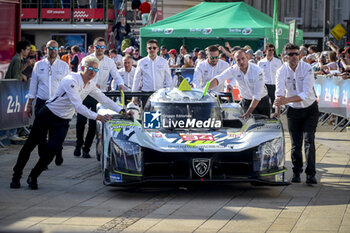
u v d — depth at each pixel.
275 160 7.78
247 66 9.43
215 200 7.46
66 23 24.66
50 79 9.93
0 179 8.86
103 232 5.89
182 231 5.96
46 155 8.02
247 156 7.97
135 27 26.58
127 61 13.27
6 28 13.88
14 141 12.79
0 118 12.08
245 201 7.41
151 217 6.54
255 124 8.38
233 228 6.10
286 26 24.17
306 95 8.57
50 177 9.02
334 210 6.93
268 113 9.98
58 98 8.10
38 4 24.69
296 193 7.93
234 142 7.76
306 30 32.97
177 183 7.48
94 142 13.24
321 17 32.56
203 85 11.36
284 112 18.97
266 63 14.46
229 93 10.34
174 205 7.15
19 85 12.83
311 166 8.57
